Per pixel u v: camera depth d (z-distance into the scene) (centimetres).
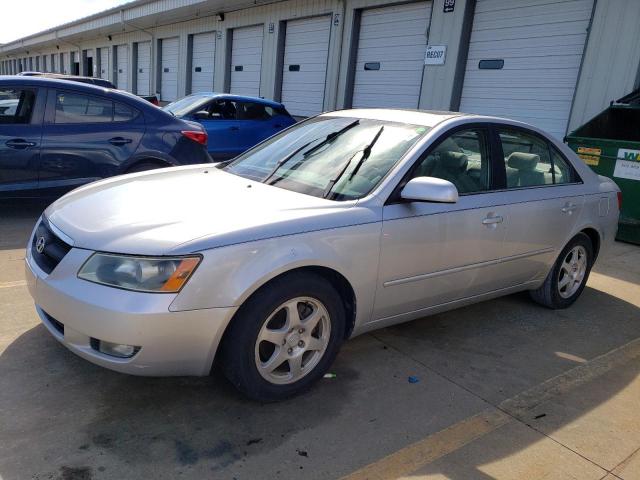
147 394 291
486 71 1051
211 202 301
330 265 288
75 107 594
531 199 397
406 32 1201
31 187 575
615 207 485
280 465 245
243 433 265
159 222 272
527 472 252
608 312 466
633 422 300
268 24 1606
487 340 393
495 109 1045
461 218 347
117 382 299
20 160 563
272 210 288
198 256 250
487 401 312
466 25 1062
